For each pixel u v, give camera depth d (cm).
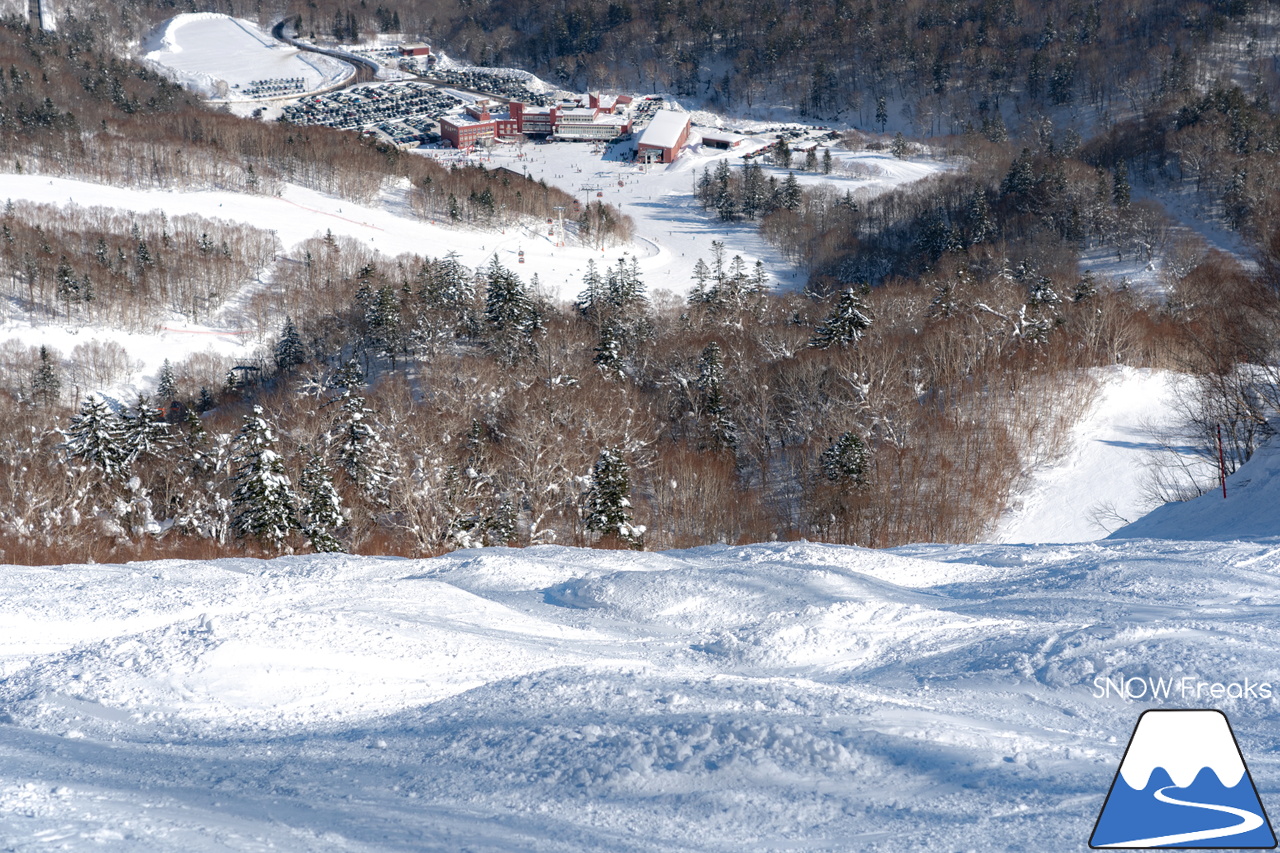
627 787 550
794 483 5022
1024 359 5234
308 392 5797
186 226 12412
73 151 14762
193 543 3750
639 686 742
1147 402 4772
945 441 4750
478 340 7862
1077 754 596
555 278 12212
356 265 11794
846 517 4266
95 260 10875
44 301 10200
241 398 7894
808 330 6619
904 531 4253
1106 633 840
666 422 5691
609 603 1083
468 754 610
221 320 10650
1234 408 3638
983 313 5850
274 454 3394
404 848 466
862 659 894
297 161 15812
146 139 15738
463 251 13362
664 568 1309
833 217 13475
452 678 802
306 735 676
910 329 6291
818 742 592
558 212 15525
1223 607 1001
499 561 1305
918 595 1160
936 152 19138
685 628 1006
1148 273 9556
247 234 12356
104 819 488
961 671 816
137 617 1043
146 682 754
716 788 543
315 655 804
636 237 15000
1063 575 1210
